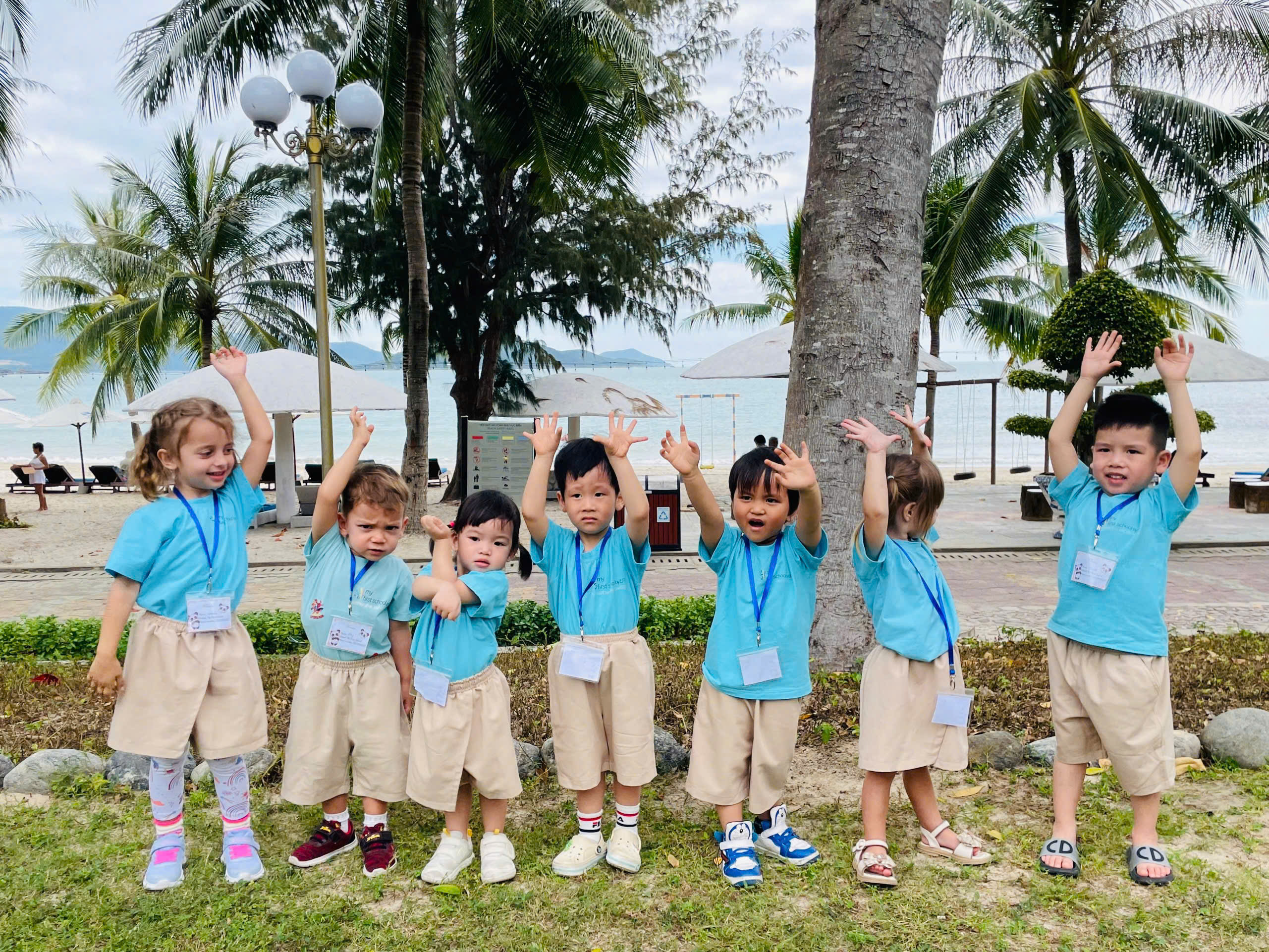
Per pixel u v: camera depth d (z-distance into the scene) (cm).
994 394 2056
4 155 1286
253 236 2084
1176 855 332
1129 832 350
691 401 7300
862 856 316
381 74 1305
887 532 336
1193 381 1166
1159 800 348
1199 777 403
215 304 2075
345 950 279
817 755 434
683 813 379
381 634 329
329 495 321
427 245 1706
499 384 1842
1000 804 381
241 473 334
